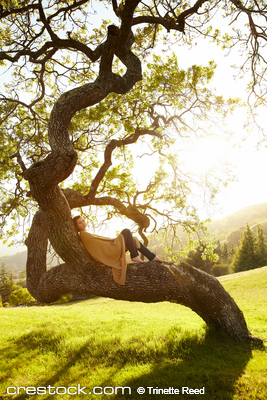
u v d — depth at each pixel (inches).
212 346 222.4
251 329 290.0
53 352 255.6
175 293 204.7
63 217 174.9
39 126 356.2
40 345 280.1
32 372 208.5
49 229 181.8
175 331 279.9
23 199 377.7
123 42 215.2
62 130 172.4
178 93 355.9
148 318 433.4
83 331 330.6
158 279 195.9
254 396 141.5
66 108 179.8
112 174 400.2
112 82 213.6
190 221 351.9
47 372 208.5
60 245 180.9
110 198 311.4
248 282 911.7
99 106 367.2
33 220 224.5
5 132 339.3
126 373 191.0
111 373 194.9
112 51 195.0
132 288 189.5
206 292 218.8
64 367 216.5
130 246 196.9
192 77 350.9
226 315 230.4
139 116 387.9
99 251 190.9
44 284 193.8
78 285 188.1
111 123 397.7
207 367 187.8
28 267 208.5
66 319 421.1
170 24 237.6
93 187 285.0
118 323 377.1
